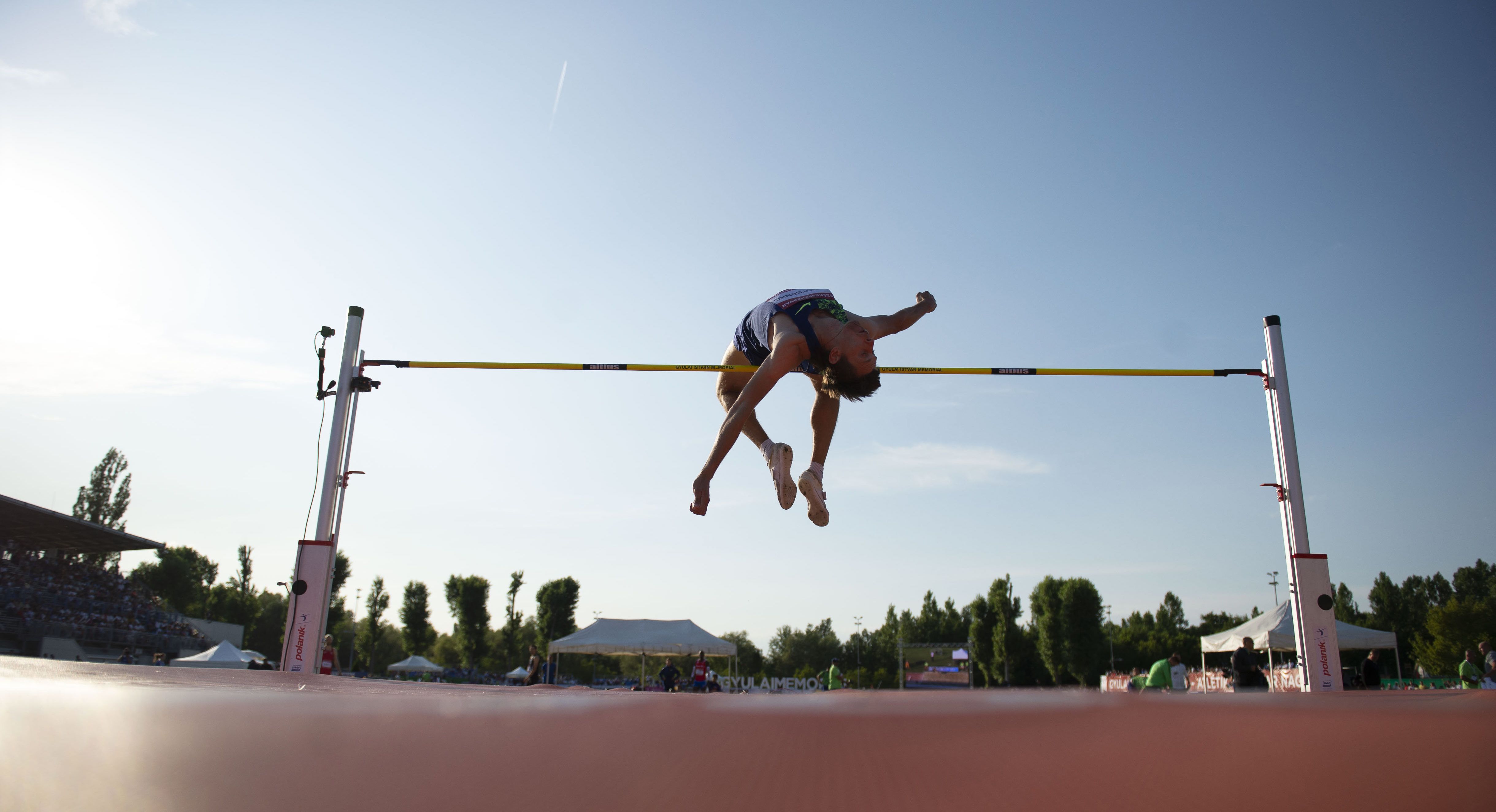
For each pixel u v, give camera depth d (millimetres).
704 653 18953
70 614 26141
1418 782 417
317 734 601
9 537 29266
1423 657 38000
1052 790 437
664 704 901
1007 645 44125
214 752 517
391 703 803
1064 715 745
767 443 3650
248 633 54812
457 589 47156
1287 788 418
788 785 461
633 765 522
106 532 28984
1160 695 1000
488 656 50219
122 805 380
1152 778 458
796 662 54438
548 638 46156
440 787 452
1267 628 16156
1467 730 569
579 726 688
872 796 425
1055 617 42125
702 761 535
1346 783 419
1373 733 564
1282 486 7934
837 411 3729
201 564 59219
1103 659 47438
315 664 6852
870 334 3346
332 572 7020
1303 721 637
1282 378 8094
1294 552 7770
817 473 3680
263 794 423
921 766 515
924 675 35875
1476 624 35750
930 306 3656
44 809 365
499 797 430
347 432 7469
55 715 604
